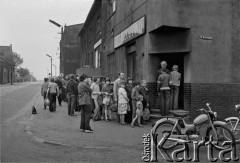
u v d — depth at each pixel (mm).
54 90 16516
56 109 17781
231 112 13070
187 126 8328
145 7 14227
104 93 13523
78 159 7336
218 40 13047
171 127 8352
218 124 8320
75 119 13625
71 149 8297
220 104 12977
